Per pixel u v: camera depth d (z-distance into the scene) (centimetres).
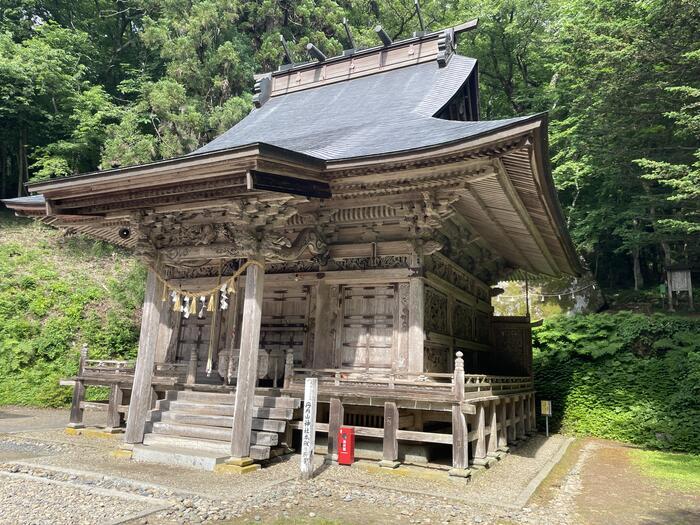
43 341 1991
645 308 2416
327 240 1226
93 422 1455
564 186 2561
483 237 1531
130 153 2292
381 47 1842
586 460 1253
